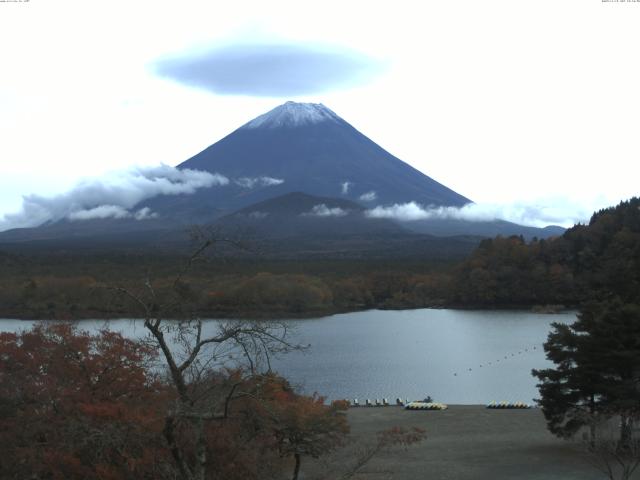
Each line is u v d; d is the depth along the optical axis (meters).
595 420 36.78
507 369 85.12
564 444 42.59
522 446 42.50
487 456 40.12
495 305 187.00
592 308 40.78
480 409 57.94
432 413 56.09
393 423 51.78
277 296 154.00
